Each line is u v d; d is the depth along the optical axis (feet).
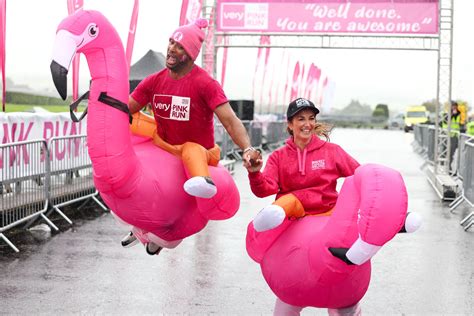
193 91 12.52
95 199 33.86
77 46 11.23
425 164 64.69
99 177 11.66
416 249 25.72
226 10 53.57
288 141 12.51
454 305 18.29
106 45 11.53
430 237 28.19
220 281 20.40
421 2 50.55
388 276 21.48
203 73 12.60
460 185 45.91
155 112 12.96
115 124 11.54
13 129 29.37
